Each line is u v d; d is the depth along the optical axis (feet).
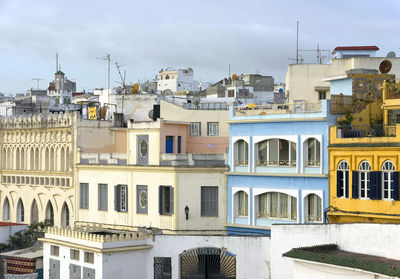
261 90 283.79
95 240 138.72
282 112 145.18
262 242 130.72
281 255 119.44
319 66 180.55
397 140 125.49
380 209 127.65
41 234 181.68
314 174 137.90
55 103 262.67
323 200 136.98
